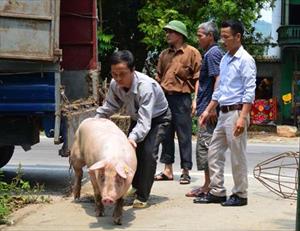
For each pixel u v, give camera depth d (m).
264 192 11.12
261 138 22.70
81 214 9.90
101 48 23.36
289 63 30.19
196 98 11.04
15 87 10.80
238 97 9.93
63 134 10.89
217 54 10.65
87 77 12.94
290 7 30.97
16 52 10.66
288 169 13.54
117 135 9.51
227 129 10.01
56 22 10.68
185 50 11.48
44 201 10.55
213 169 10.34
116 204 9.44
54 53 10.68
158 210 10.06
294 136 23.36
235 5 22.41
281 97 30.17
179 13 23.34
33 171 12.98
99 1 23.69
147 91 9.83
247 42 25.86
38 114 10.91
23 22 10.64
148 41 22.67
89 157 9.49
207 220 9.64
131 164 9.23
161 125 10.18
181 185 11.51
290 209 10.18
